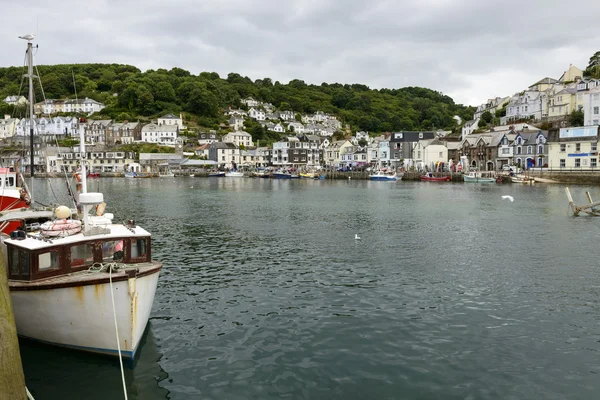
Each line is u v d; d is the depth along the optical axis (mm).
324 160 178750
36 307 13547
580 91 125125
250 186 104188
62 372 13281
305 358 14703
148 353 14953
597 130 98625
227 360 14547
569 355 14844
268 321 17812
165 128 183125
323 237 35531
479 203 60188
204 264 26828
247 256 28906
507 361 14453
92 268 14133
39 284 13055
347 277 23922
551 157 102812
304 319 18000
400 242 33438
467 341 15906
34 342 14570
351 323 17578
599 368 14000
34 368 13391
